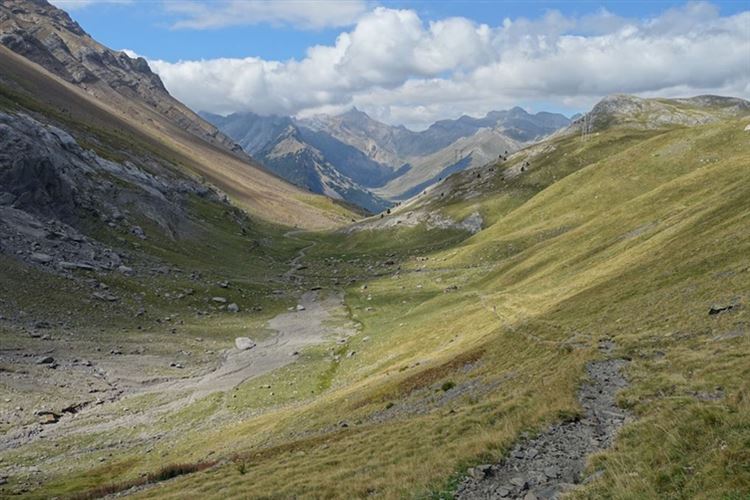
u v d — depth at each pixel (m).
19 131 146.12
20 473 50.62
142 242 157.62
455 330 83.88
